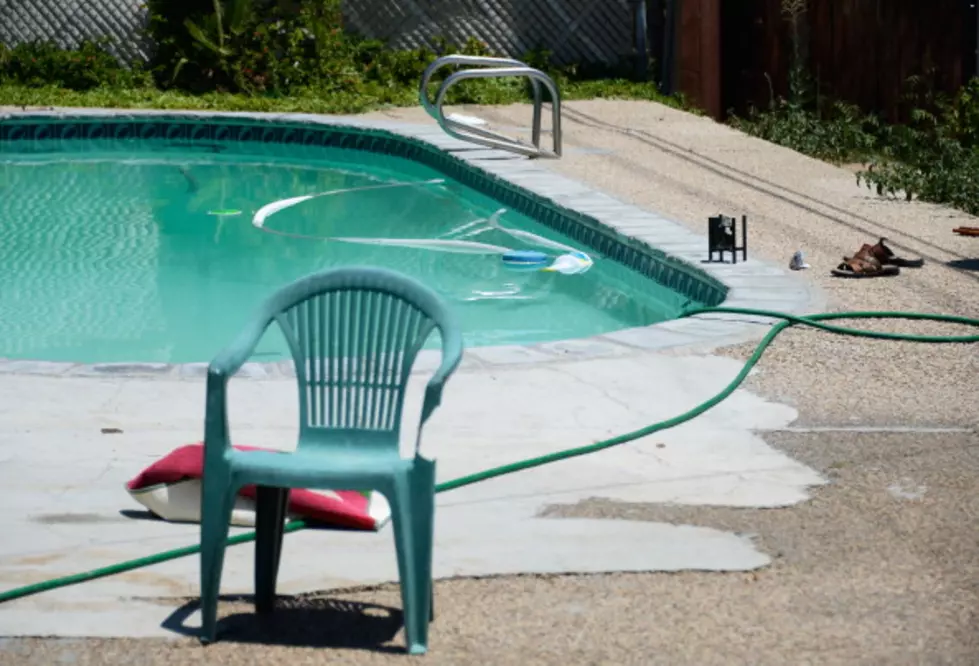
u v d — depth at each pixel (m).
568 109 19.48
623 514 6.16
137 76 21.11
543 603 5.33
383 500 6.29
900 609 5.24
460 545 5.84
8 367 8.16
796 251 11.18
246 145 19.38
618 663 4.87
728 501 6.30
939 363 8.36
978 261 10.92
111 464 6.71
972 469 6.65
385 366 5.32
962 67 16.75
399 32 21.91
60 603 5.35
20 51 20.95
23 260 13.10
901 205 13.30
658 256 11.22
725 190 13.98
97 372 8.10
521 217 14.19
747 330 8.99
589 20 21.86
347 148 18.64
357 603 5.38
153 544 5.88
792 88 18.44
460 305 11.38
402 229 14.26
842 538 5.89
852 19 18.30
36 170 17.70
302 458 5.07
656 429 7.19
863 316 9.23
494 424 7.29
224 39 20.86
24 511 6.17
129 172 17.64
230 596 5.43
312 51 21.25
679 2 20.75
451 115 17.98
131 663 4.91
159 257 13.24
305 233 14.20
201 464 6.06
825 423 7.33
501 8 21.77
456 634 5.11
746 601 5.33
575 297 11.66
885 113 17.94
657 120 18.69
